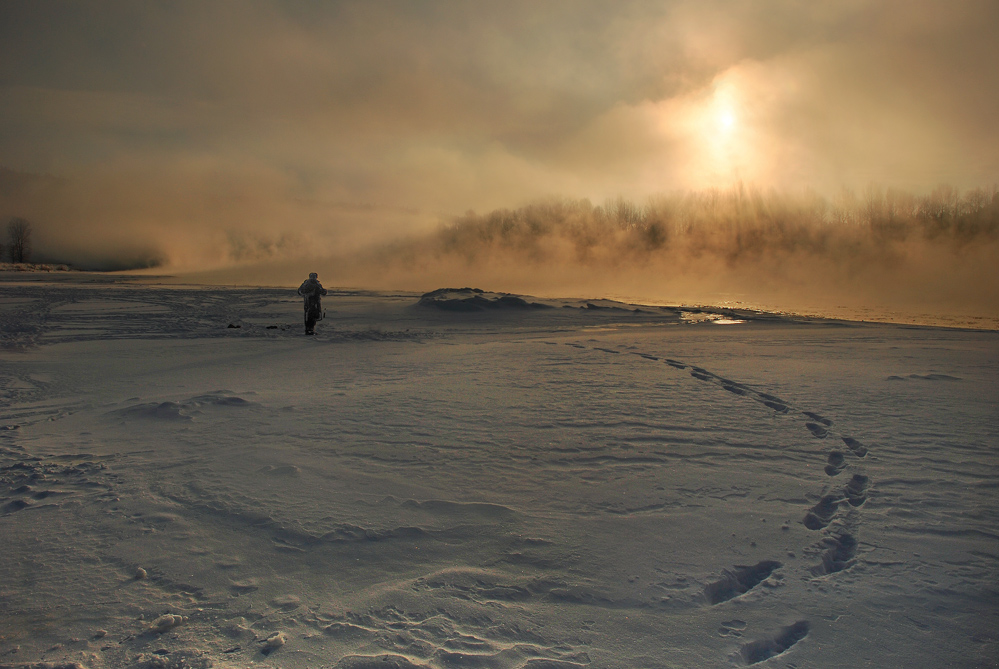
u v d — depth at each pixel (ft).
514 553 9.61
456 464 14.40
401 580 8.70
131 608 7.91
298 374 29.76
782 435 17.17
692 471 13.91
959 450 15.56
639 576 8.85
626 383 26.37
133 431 17.81
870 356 36.47
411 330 60.18
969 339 48.85
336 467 14.17
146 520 10.94
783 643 7.24
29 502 11.90
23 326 54.70
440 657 6.79
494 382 26.73
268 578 8.75
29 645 7.05
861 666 6.77
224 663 6.67
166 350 40.86
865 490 12.63
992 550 9.77
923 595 8.33
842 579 8.82
